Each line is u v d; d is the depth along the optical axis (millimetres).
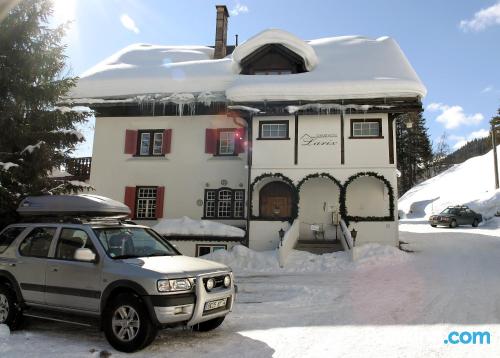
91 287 5930
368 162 17703
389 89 17234
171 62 24172
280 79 19109
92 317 5977
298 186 17969
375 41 23062
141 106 20562
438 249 18094
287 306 8688
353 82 17641
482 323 6906
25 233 7059
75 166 12648
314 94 17891
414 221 38031
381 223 17422
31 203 7691
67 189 11852
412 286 10406
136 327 5477
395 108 17328
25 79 10734
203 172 20000
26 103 10844
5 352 5367
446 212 31156
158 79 20938
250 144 18562
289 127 18438
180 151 20359
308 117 18406
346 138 18000
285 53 20734
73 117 11602
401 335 6277
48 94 11070
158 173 20344
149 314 5398
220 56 25062
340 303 8805
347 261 14969
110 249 6312
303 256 15875
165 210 20000
